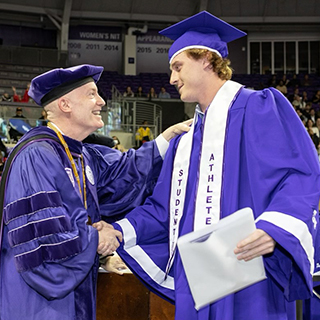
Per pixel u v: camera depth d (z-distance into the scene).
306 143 1.96
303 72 20.58
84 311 2.21
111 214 2.63
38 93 2.37
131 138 14.11
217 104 2.14
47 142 2.25
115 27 20.42
